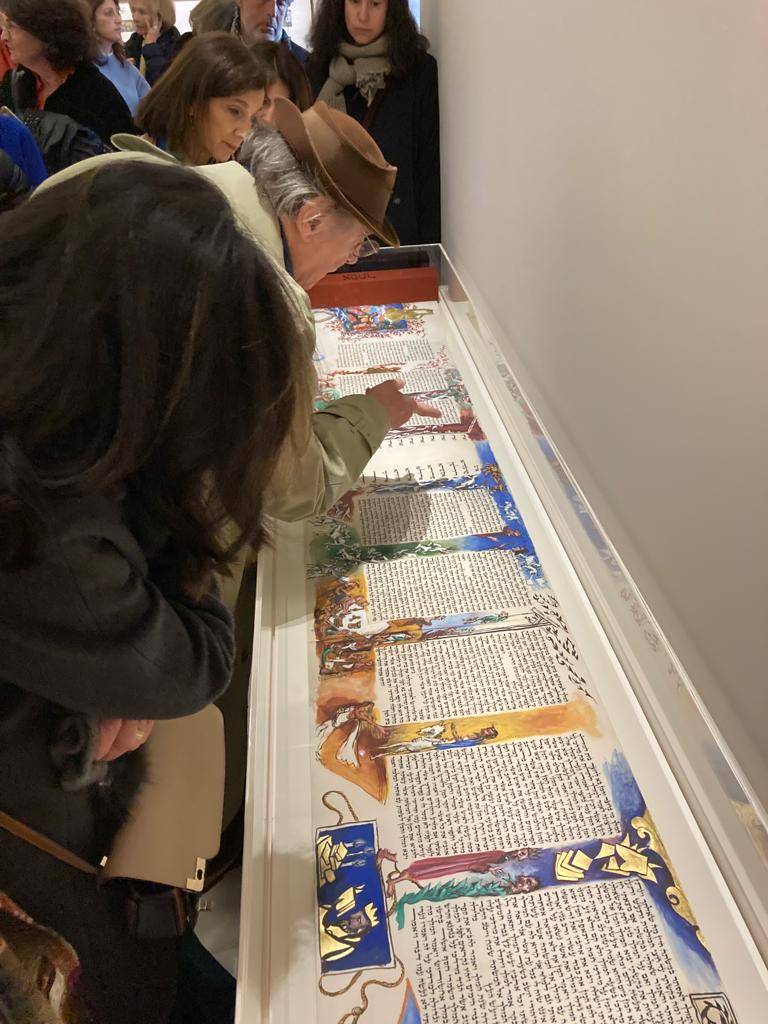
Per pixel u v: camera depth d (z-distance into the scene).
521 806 0.83
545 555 1.17
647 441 0.89
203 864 0.77
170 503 0.52
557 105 1.10
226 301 0.44
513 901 0.75
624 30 0.84
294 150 0.98
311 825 0.83
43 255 0.45
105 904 0.69
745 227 0.63
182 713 0.58
